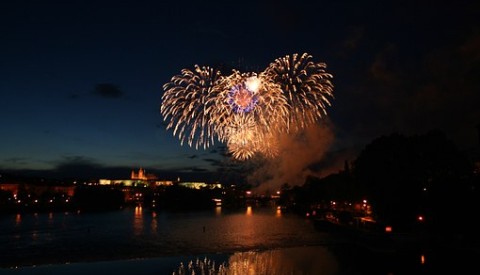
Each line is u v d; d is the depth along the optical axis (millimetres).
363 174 113312
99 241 126375
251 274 72500
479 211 82250
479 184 87438
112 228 168375
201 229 160125
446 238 86562
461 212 84938
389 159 107312
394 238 90375
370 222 111875
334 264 79250
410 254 83562
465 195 85812
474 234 82438
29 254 102562
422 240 88812
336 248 99562
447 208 87562
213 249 106375
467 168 105875
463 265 71875
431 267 71375
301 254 91625
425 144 106938
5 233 150500
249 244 114312
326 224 144125
